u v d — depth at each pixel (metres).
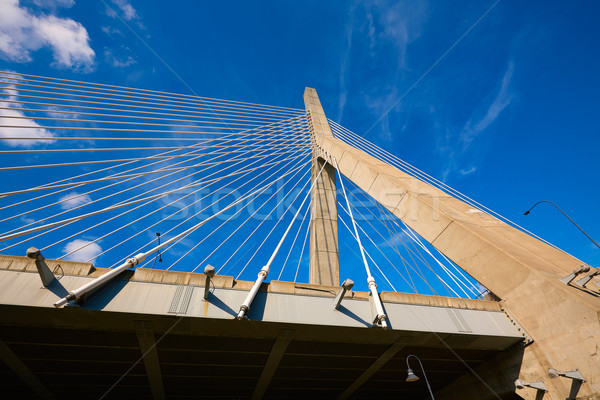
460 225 16.16
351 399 19.17
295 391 17.09
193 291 10.99
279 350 12.84
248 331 11.48
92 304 9.75
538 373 12.59
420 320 12.72
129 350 11.98
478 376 15.50
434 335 12.65
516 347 13.65
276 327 11.39
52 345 11.25
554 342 12.20
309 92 41.78
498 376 14.36
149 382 14.72
